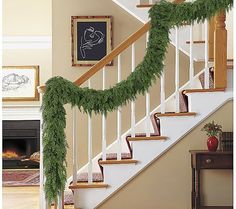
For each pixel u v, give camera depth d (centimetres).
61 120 362
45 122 361
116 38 474
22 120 761
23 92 746
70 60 473
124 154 420
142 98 471
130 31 474
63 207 364
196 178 377
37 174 705
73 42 472
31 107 751
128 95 377
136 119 470
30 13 734
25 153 777
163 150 389
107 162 386
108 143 467
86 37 473
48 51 750
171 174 393
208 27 415
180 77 473
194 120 389
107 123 468
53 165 357
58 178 359
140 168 389
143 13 456
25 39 743
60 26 473
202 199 396
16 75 745
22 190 581
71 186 382
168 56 472
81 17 472
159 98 471
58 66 472
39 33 743
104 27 473
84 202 384
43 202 382
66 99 365
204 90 388
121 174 388
